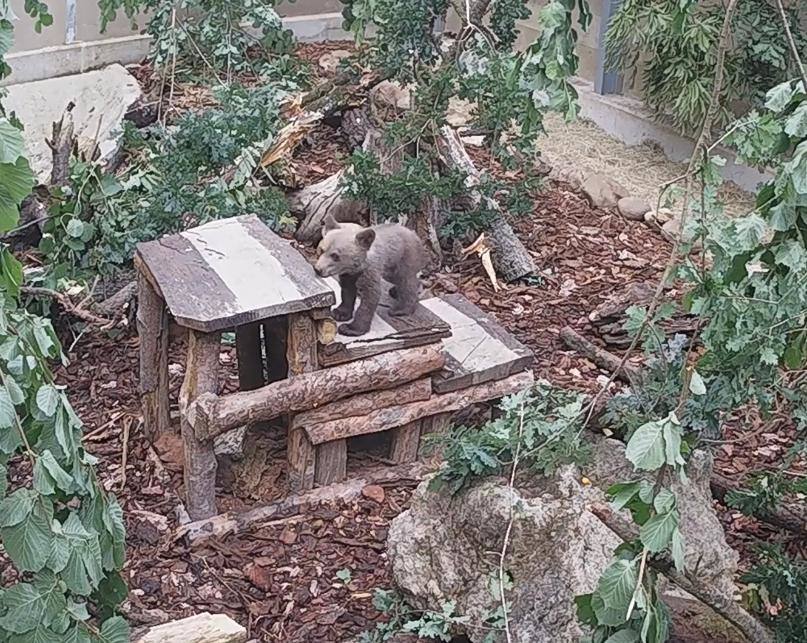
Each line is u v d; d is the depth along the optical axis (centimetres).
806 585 311
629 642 231
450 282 568
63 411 223
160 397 428
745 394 331
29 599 209
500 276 579
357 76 632
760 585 327
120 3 605
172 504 400
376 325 406
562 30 220
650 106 756
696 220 277
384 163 574
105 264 474
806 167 214
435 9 547
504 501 318
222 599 359
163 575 367
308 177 635
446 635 322
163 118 647
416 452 423
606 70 758
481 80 540
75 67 781
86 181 469
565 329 516
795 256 235
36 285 477
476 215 570
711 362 322
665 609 260
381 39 570
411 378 401
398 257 404
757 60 632
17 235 545
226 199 491
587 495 320
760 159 270
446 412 417
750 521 398
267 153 579
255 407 376
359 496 406
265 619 352
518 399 345
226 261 396
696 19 594
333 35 899
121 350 496
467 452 330
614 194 670
